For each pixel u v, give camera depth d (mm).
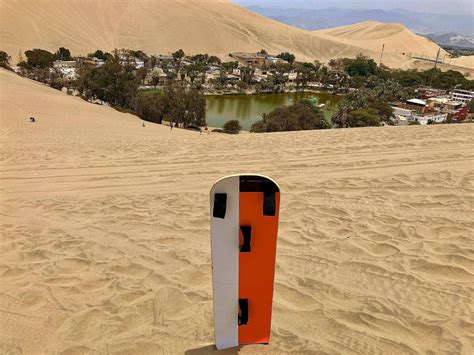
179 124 51062
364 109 54156
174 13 168500
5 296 4480
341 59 155250
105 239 5879
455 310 4051
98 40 144375
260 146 12250
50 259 5309
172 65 120812
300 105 46812
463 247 5312
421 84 114062
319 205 6961
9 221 6750
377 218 6352
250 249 3086
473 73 174125
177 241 5766
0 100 31906
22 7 139750
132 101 54594
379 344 3568
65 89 69250
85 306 4258
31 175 9594
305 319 3938
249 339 3406
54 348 3652
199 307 4172
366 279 4664
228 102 85125
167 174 9500
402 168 9250
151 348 3574
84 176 9469
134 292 4480
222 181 2906
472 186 7820
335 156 10570
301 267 4945
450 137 12578
